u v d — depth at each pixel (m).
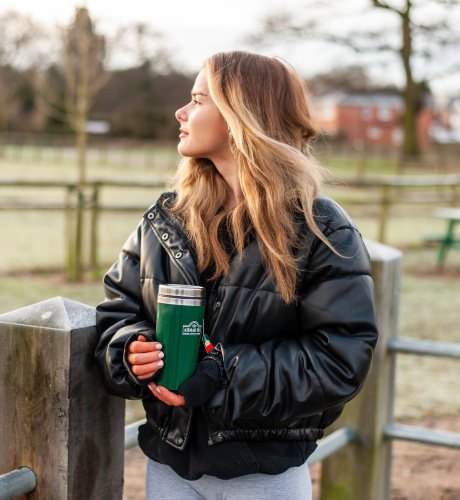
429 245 10.49
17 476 1.35
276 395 1.23
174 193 1.50
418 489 2.93
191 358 1.25
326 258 1.28
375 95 64.19
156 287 1.38
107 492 1.46
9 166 23.80
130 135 46.00
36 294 5.97
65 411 1.35
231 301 1.32
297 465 1.32
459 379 4.33
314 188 1.34
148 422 1.41
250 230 1.33
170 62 43.84
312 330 1.30
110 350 1.31
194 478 1.33
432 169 24.94
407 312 6.00
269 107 1.38
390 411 2.33
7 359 1.40
